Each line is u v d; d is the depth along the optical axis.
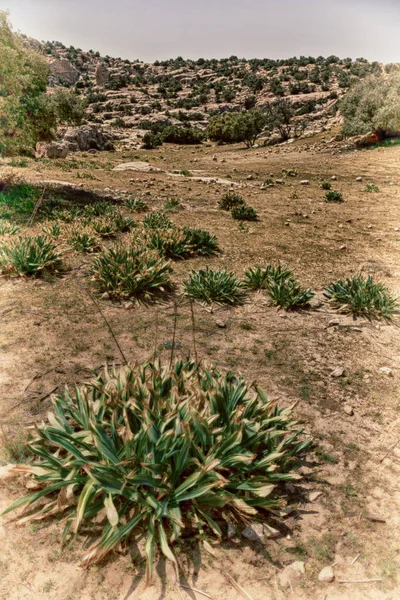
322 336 7.12
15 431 4.18
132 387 4.05
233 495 3.31
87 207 14.19
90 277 8.71
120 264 8.55
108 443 3.49
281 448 3.83
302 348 6.64
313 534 3.33
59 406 4.06
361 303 8.04
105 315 7.23
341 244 13.08
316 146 48.38
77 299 7.70
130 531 3.18
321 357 6.39
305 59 191.25
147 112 139.12
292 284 8.48
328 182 25.52
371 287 8.37
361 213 18.19
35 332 6.39
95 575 2.89
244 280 9.12
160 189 20.89
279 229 14.66
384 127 43.72
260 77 169.25
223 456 3.55
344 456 4.26
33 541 3.10
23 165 25.31
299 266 10.73
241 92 158.38
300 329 7.33
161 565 2.98
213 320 7.41
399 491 3.84
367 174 29.42
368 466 4.14
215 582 2.90
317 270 10.52
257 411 4.18
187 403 3.76
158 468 3.27
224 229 14.07
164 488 3.27
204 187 22.94
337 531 3.37
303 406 5.09
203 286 8.27
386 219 17.03
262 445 3.97
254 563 3.05
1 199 14.49
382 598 2.87
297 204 19.69
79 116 66.31
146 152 61.06
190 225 14.16
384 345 6.92
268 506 3.39
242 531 3.27
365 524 3.46
